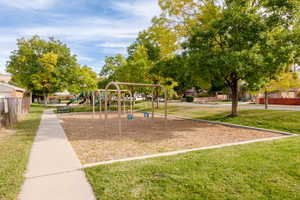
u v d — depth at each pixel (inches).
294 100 990.4
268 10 372.2
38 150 221.3
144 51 780.0
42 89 1144.8
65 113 724.0
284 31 361.7
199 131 363.9
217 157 177.0
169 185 124.9
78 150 228.7
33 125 427.8
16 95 933.2
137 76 768.3
